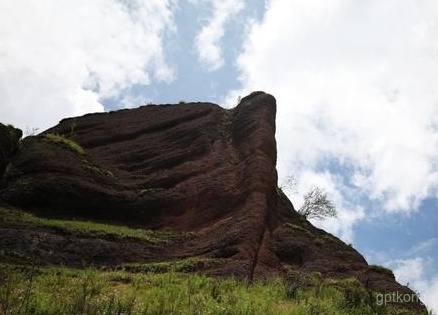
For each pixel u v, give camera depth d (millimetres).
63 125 42250
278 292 19328
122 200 30844
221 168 32656
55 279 18047
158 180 33281
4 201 28375
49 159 31906
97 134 39875
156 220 30312
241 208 28469
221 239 25766
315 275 23469
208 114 39969
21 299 14484
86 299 15336
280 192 33750
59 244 23297
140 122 40875
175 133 37906
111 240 25359
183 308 15438
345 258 26609
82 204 29828
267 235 26859
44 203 29031
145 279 19578
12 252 21375
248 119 36625
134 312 14547
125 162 36188
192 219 29609
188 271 22438
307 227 31359
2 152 30656
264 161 31578
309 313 16875
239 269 22219
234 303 16938
